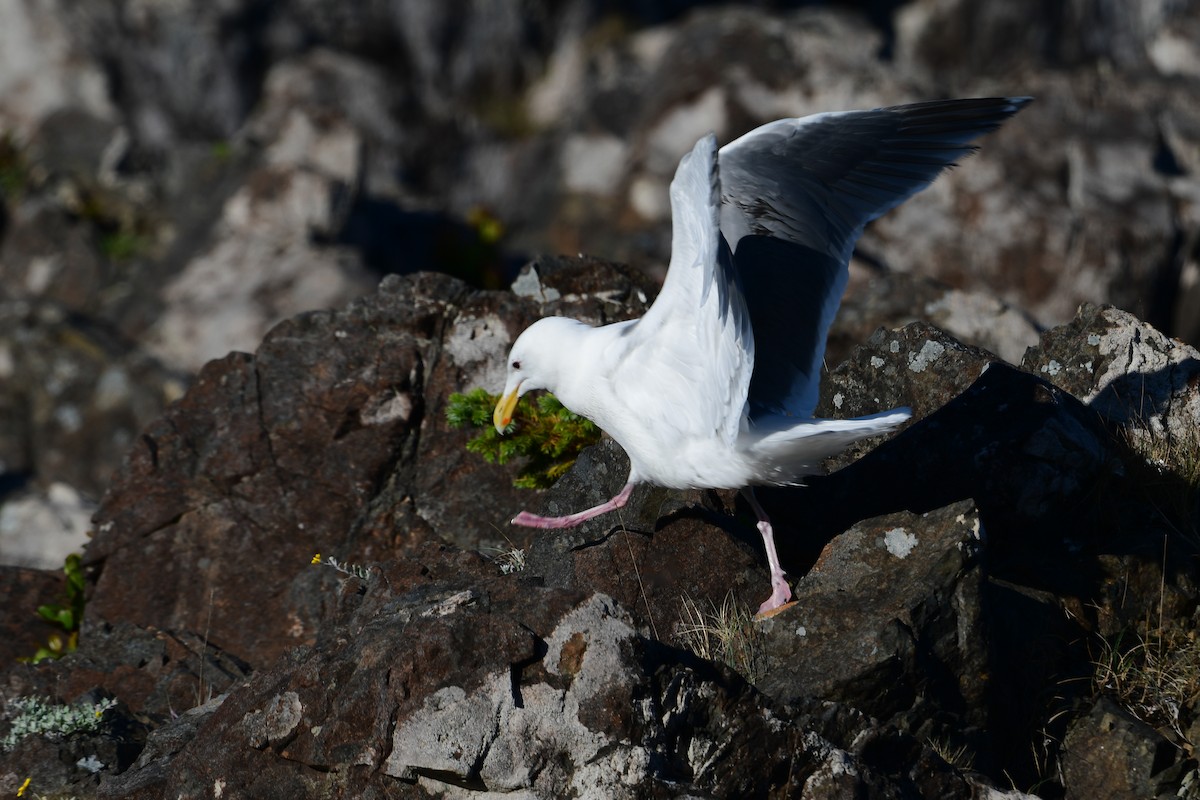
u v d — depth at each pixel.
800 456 7.81
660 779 6.68
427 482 11.65
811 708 7.15
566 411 10.84
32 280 26.80
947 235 27.41
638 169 30.33
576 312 12.05
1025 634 8.12
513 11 35.75
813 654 7.70
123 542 11.65
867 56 31.84
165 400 23.81
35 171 29.36
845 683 7.44
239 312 25.20
